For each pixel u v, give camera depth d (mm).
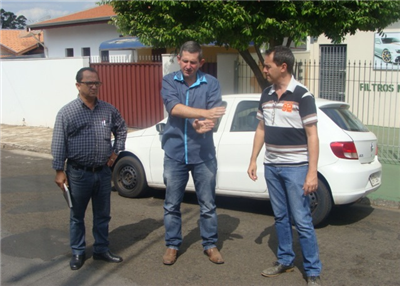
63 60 14719
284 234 4508
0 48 28188
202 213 4840
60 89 15031
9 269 4848
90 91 4488
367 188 5891
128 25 9117
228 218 6418
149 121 13367
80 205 4711
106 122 4660
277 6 7965
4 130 15484
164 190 7906
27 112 16219
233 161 6297
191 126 4613
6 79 16656
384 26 8438
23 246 5477
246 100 6398
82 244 4859
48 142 13125
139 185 7301
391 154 10219
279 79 4180
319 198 5832
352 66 13383
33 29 22391
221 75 12180
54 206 7141
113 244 5480
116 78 13914
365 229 5988
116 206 7047
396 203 7000
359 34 13422
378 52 13203
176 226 4879
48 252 5289
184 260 4984
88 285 4457
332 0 7805
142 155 7195
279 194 4406
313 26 8203
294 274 4594
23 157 11633
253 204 7086
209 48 13945
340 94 14039
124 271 4742
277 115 4219
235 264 4867
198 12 8258
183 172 4750
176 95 4582
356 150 5801
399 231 5918
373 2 7938
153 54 16984
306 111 4098
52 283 4512
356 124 6219
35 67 15594
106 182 4812
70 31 21391
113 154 4832
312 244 4238
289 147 4207
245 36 8242
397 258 5023
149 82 13203
